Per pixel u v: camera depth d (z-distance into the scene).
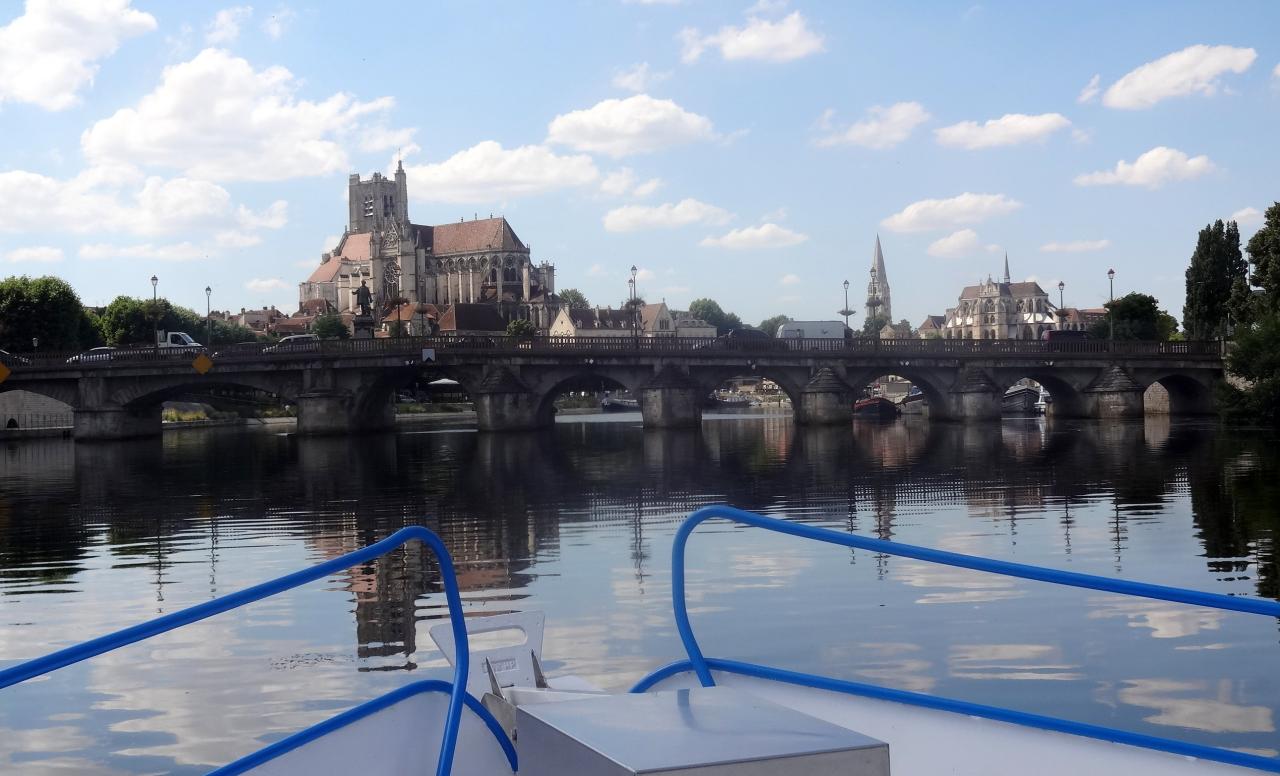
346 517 36.09
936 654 16.56
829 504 36.88
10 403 107.12
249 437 96.94
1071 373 101.81
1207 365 101.12
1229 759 5.30
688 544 28.02
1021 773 5.64
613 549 27.50
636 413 171.75
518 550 27.73
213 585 24.22
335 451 72.88
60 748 13.21
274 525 34.47
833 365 97.81
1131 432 77.62
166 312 164.88
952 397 99.88
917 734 5.95
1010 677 15.34
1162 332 139.50
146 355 92.50
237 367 92.00
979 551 26.27
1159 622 18.33
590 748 3.97
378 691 15.20
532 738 4.55
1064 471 47.56
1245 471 45.16
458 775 5.60
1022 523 31.06
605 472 52.00
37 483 51.59
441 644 6.07
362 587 22.98
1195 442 64.25
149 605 22.11
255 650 17.64
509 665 6.15
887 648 16.91
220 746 13.15
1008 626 18.22
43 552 29.45
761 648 17.02
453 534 31.14
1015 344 103.00
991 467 50.66
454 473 52.97
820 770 3.83
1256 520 30.47
